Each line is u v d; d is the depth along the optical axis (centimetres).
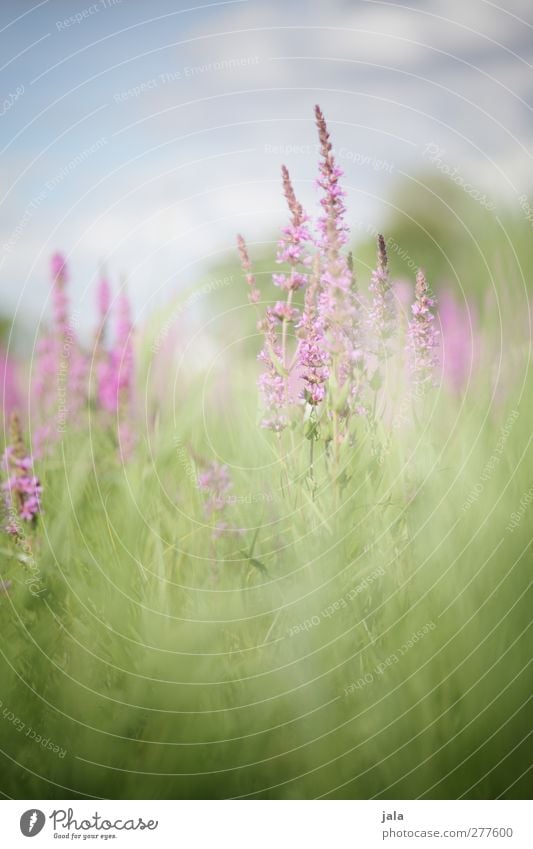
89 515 156
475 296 206
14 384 179
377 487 154
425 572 143
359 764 132
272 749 133
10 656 138
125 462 168
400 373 160
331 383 152
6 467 149
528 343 177
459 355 182
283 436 161
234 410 187
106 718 134
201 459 161
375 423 157
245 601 143
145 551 151
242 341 193
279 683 135
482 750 132
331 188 153
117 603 143
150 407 178
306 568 145
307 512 151
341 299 152
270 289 189
